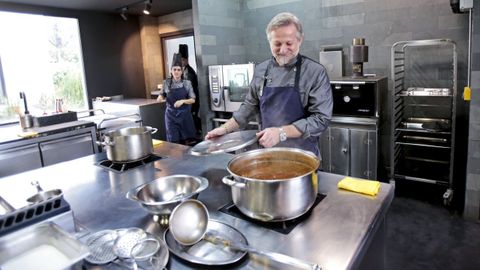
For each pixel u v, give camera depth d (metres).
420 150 3.38
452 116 2.84
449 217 2.72
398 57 3.33
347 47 3.64
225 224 1.06
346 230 1.03
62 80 5.28
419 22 3.19
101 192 1.45
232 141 1.46
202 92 4.07
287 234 1.02
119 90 5.89
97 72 5.57
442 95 2.86
